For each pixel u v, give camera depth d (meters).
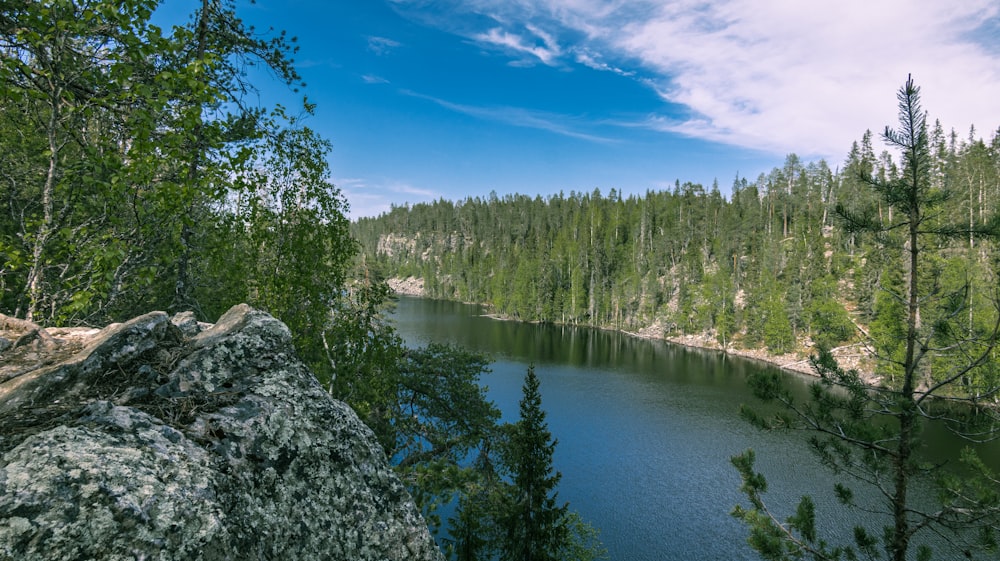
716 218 124.88
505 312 125.00
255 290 13.33
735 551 25.81
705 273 102.50
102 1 6.16
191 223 7.89
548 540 14.46
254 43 12.71
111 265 6.62
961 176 74.38
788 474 33.75
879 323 40.56
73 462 2.20
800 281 78.88
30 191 10.83
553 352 77.94
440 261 191.00
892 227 10.60
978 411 9.94
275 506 2.97
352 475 3.52
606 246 131.50
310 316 13.83
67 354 3.71
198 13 11.84
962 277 40.75
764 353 75.69
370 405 15.65
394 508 3.64
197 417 3.07
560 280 127.00
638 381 59.19
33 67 6.48
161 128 8.35
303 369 3.93
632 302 107.44
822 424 11.02
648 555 25.39
